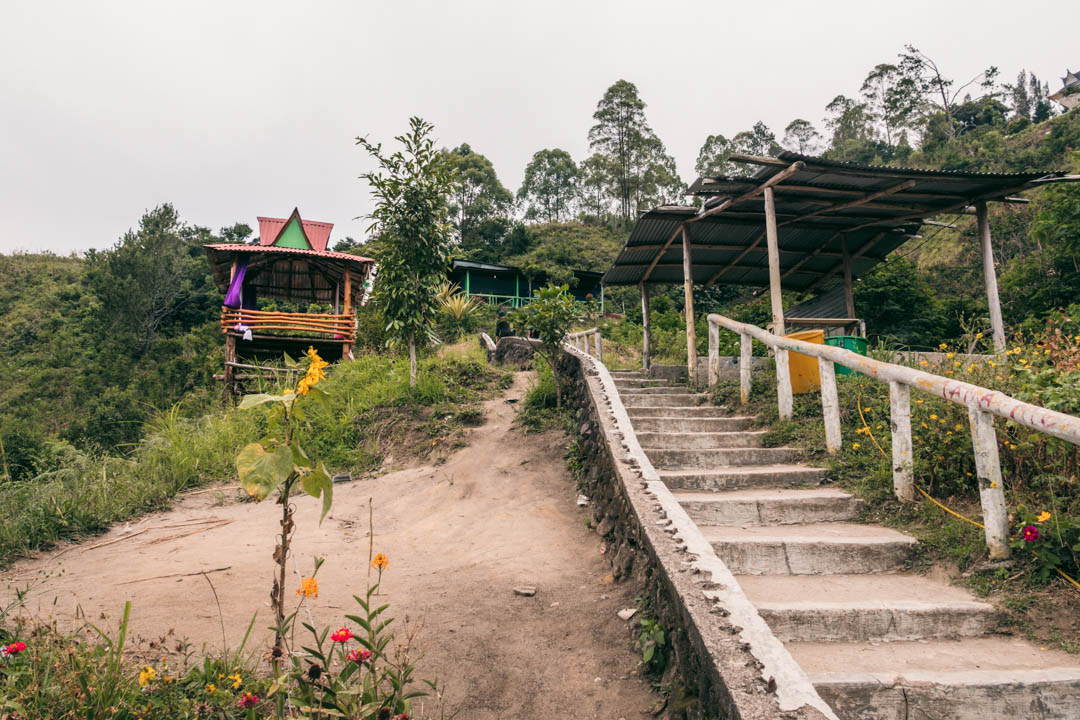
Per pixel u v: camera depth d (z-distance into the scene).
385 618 4.29
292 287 20.73
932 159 48.47
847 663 3.18
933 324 15.11
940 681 2.88
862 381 6.89
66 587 4.81
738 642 2.82
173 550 5.81
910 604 3.59
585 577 5.00
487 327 24.03
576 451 7.76
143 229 35.06
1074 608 3.43
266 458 2.42
